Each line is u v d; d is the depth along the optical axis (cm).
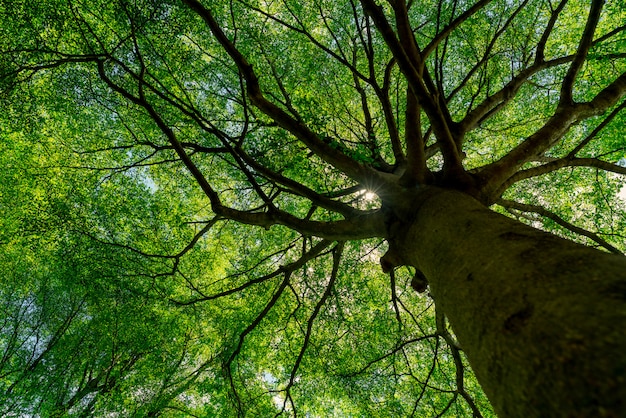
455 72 973
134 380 1165
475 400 841
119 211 875
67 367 1291
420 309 979
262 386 1117
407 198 332
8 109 688
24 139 915
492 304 154
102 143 928
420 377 921
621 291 117
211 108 873
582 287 128
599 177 841
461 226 232
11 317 1371
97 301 900
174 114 770
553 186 860
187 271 1007
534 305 135
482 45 892
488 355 143
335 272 668
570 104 434
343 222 402
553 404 104
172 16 644
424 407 875
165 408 1397
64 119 870
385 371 876
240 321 961
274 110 381
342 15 880
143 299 850
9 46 602
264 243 1032
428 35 902
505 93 562
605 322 107
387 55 909
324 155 373
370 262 982
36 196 869
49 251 873
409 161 351
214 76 829
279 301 910
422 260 262
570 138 887
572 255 151
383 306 919
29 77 609
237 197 931
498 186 356
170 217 920
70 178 906
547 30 617
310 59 871
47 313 1382
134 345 1095
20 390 1240
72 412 1262
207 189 429
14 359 1333
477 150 1045
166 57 731
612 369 94
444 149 336
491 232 206
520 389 119
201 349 1430
